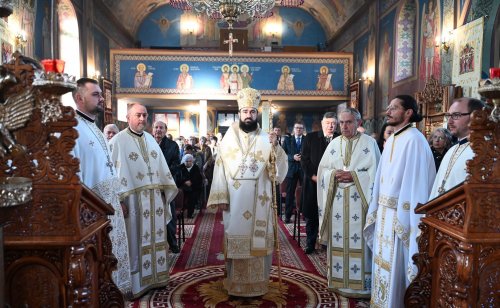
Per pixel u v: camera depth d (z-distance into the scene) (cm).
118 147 333
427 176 259
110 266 219
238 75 1374
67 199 163
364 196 335
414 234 255
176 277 391
